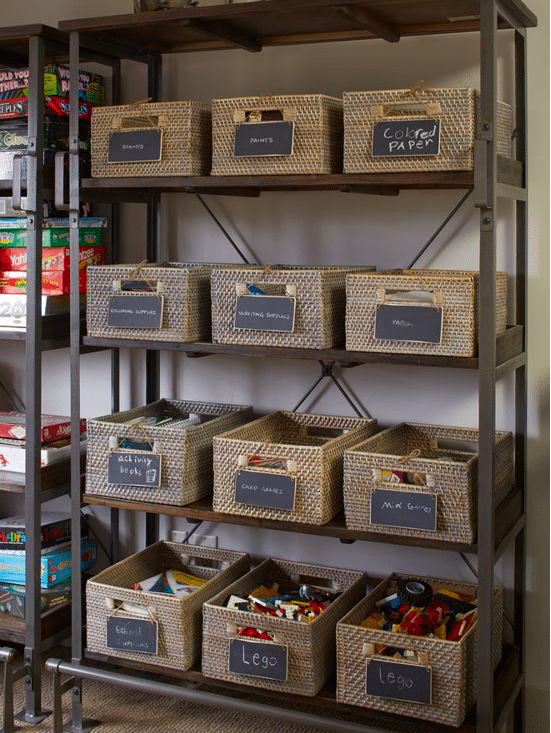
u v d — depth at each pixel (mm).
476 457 2406
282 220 2963
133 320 2637
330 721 2428
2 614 3025
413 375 2859
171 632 2611
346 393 2939
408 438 2850
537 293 2695
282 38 2807
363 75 2818
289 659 2479
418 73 2760
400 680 2367
